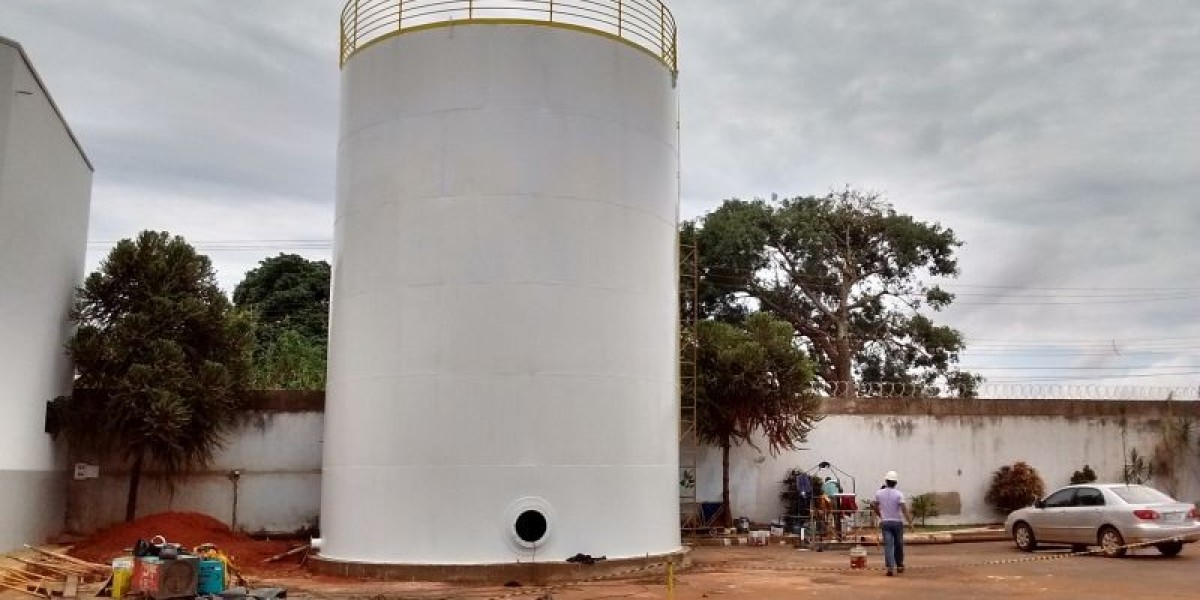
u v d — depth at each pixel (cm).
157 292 2264
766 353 2656
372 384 1714
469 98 1723
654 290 1823
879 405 3017
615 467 1697
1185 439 3200
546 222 1697
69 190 2242
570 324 1686
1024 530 2253
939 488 3019
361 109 1830
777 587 1559
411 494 1641
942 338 4850
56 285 2148
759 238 4634
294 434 2378
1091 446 3159
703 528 2584
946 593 1484
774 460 2884
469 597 1441
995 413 3100
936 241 4803
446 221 1695
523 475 1623
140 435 2131
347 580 1638
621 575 1658
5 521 1839
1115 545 2022
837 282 4866
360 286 1770
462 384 1645
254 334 2441
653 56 1895
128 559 1400
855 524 2730
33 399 2000
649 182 1844
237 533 2311
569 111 1745
